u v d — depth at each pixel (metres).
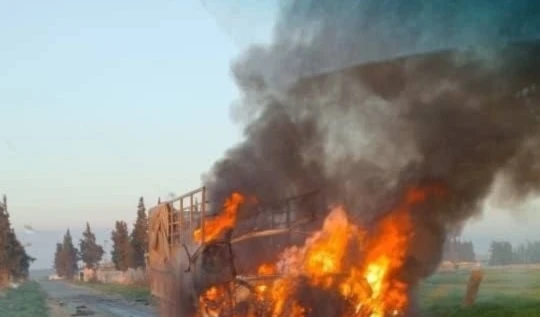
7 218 75.69
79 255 144.62
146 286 60.47
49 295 60.62
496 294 21.20
